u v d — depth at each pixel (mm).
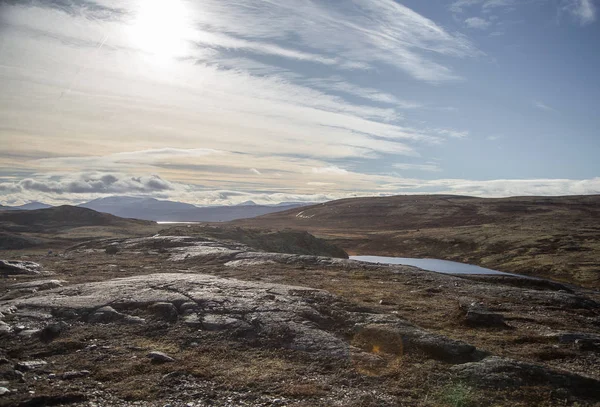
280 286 25266
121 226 139125
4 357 14992
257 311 19750
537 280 39062
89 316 20047
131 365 14555
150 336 17812
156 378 13586
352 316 19094
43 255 63250
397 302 25453
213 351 16047
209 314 19844
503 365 14117
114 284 26156
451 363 14914
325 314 19734
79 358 15297
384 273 37844
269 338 17094
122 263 45062
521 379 13344
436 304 25156
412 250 130250
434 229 164625
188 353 15844
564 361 16031
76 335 17578
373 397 12328
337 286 30531
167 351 16094
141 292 23703
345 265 41469
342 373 14070
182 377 13672
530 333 19469
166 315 19938
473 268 96125
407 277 36000
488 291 30656
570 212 196000
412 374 13805
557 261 91000
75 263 45031
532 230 137625
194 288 24516
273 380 13523
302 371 14289
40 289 27547
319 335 17016
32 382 13133
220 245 60188
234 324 18422
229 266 42156
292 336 16984
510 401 12117
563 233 126062
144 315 20188
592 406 12078
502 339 18312
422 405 11867
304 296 22578
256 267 40688
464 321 20781
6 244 85125
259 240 79812
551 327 20984
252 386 13156
